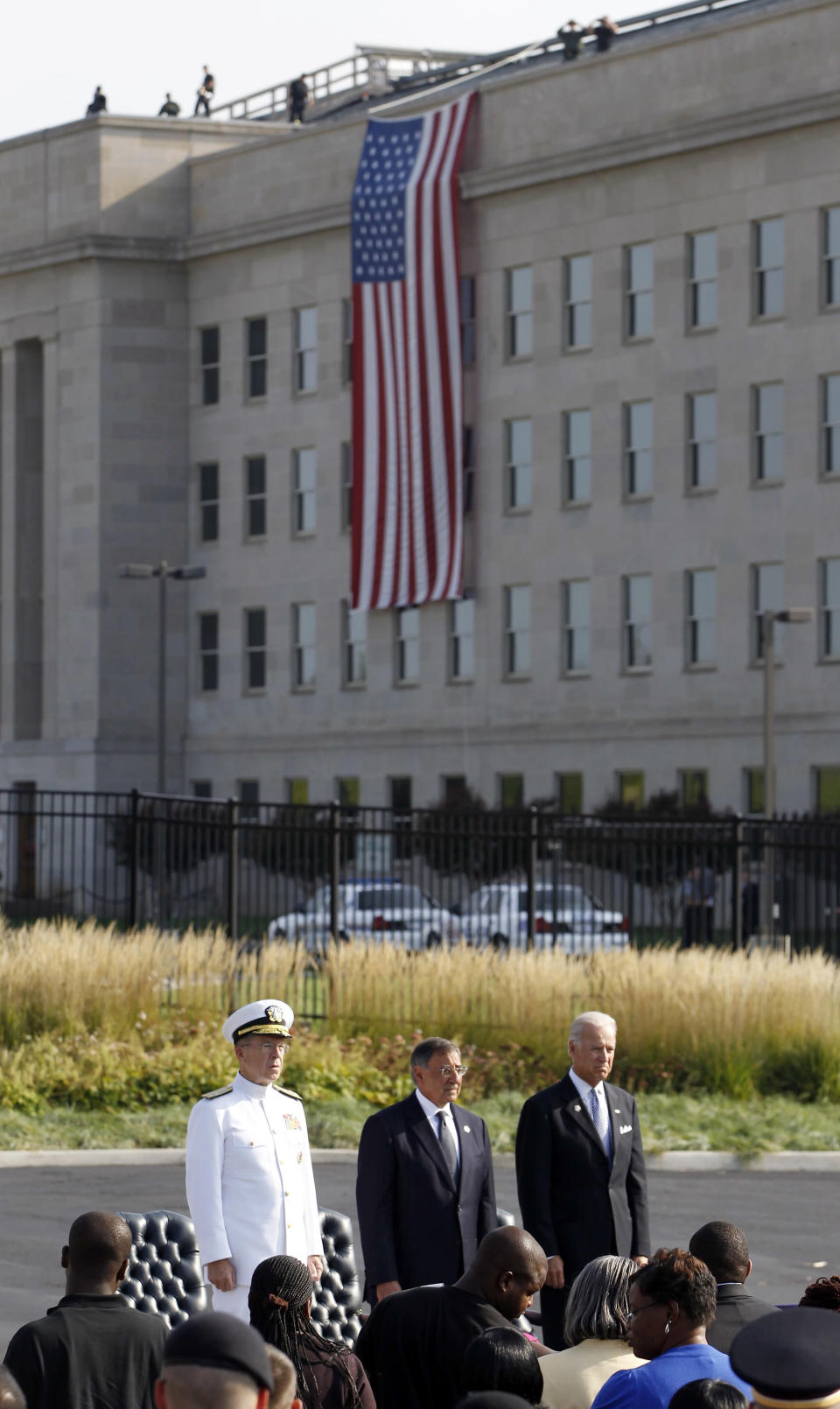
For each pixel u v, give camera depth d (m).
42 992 70.06
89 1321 20.72
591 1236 31.48
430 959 72.69
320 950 74.88
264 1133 28.33
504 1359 18.22
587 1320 22.64
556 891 79.12
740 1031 69.00
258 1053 28.53
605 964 71.75
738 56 180.12
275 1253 28.03
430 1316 22.61
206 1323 12.06
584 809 191.75
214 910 83.88
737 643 181.50
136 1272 28.91
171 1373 11.91
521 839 79.94
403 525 195.88
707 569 184.25
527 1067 69.00
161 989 71.81
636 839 80.00
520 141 194.12
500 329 197.12
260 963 73.31
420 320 193.12
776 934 93.81
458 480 193.12
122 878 185.50
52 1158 59.16
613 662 189.88
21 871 102.00
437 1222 29.08
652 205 186.75
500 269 196.75
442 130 194.38
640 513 188.12
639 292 188.88
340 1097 66.06
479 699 199.00
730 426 182.38
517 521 196.12
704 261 184.50
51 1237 47.09
